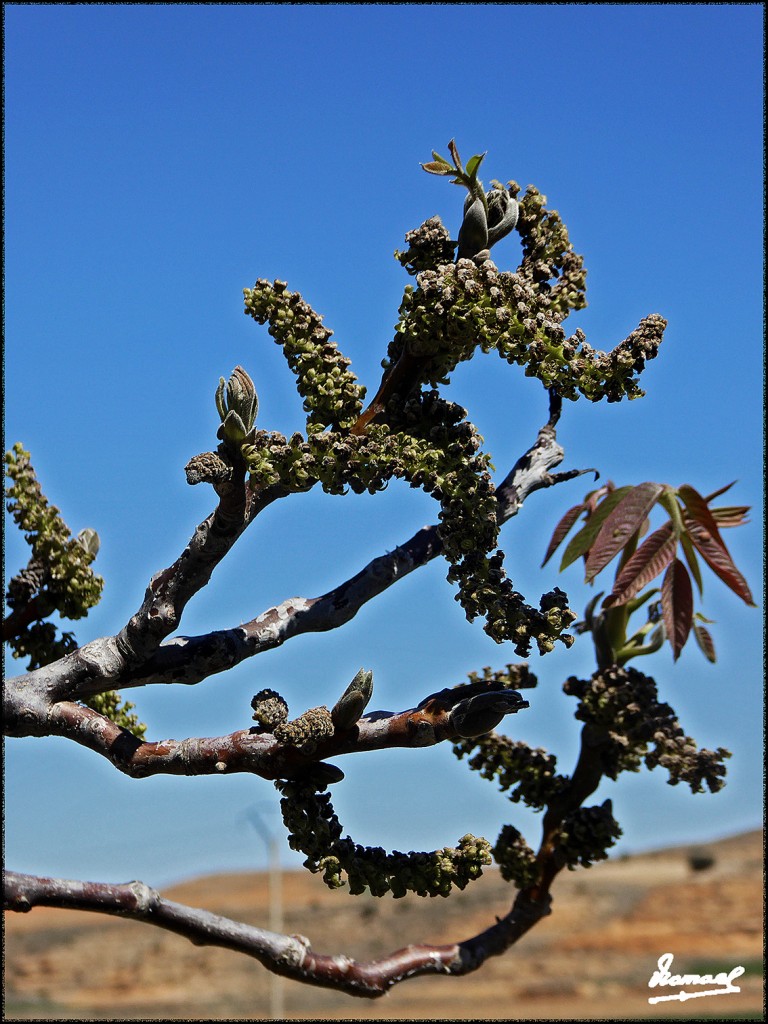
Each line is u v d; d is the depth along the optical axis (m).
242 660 2.36
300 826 2.20
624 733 3.01
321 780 2.21
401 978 2.52
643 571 2.26
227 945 2.20
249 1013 41.03
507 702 2.09
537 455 2.78
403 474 2.24
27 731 2.26
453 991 44.19
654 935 46.78
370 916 51.12
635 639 3.07
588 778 3.01
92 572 2.52
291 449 2.19
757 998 32.50
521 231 2.70
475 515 2.21
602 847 2.93
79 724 2.26
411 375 2.34
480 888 52.25
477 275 2.22
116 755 2.24
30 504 2.49
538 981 43.75
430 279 2.21
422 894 2.22
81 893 2.06
